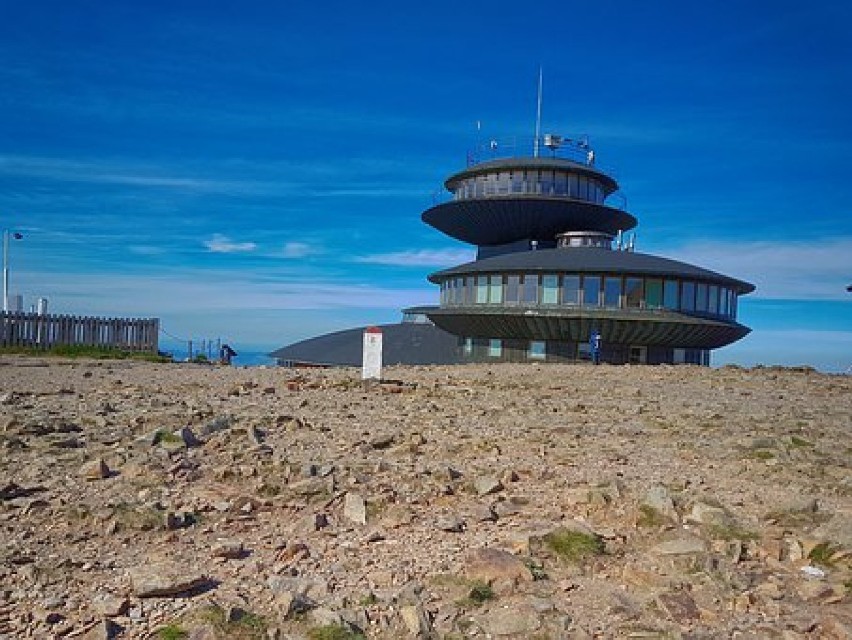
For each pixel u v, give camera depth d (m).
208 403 15.55
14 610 5.48
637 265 42.53
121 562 6.47
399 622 5.62
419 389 19.69
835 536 7.57
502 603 6.06
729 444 12.71
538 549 7.14
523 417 15.21
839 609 6.18
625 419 15.29
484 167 60.44
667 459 11.56
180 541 7.06
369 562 6.78
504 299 44.03
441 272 49.03
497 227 61.62
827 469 10.95
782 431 14.27
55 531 7.03
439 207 60.62
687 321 40.75
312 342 67.06
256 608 5.71
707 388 22.47
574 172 59.69
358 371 26.77
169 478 8.83
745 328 45.84
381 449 11.34
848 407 18.88
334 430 12.69
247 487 8.79
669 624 5.80
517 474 9.96
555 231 60.75
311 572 6.50
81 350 37.59
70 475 8.79
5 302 50.59
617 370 28.12
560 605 6.07
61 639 5.13
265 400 16.70
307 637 5.27
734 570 6.79
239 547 6.77
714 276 42.91
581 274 41.97
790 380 25.28
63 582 6.00
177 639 5.17
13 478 8.56
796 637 5.62
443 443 11.88
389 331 63.94
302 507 8.16
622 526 7.91
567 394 19.75
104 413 13.30
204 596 5.87
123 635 5.21
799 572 6.93
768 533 7.81
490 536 7.54
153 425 12.10
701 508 8.19
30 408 13.82
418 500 8.57
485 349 46.50
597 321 40.56
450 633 5.54
